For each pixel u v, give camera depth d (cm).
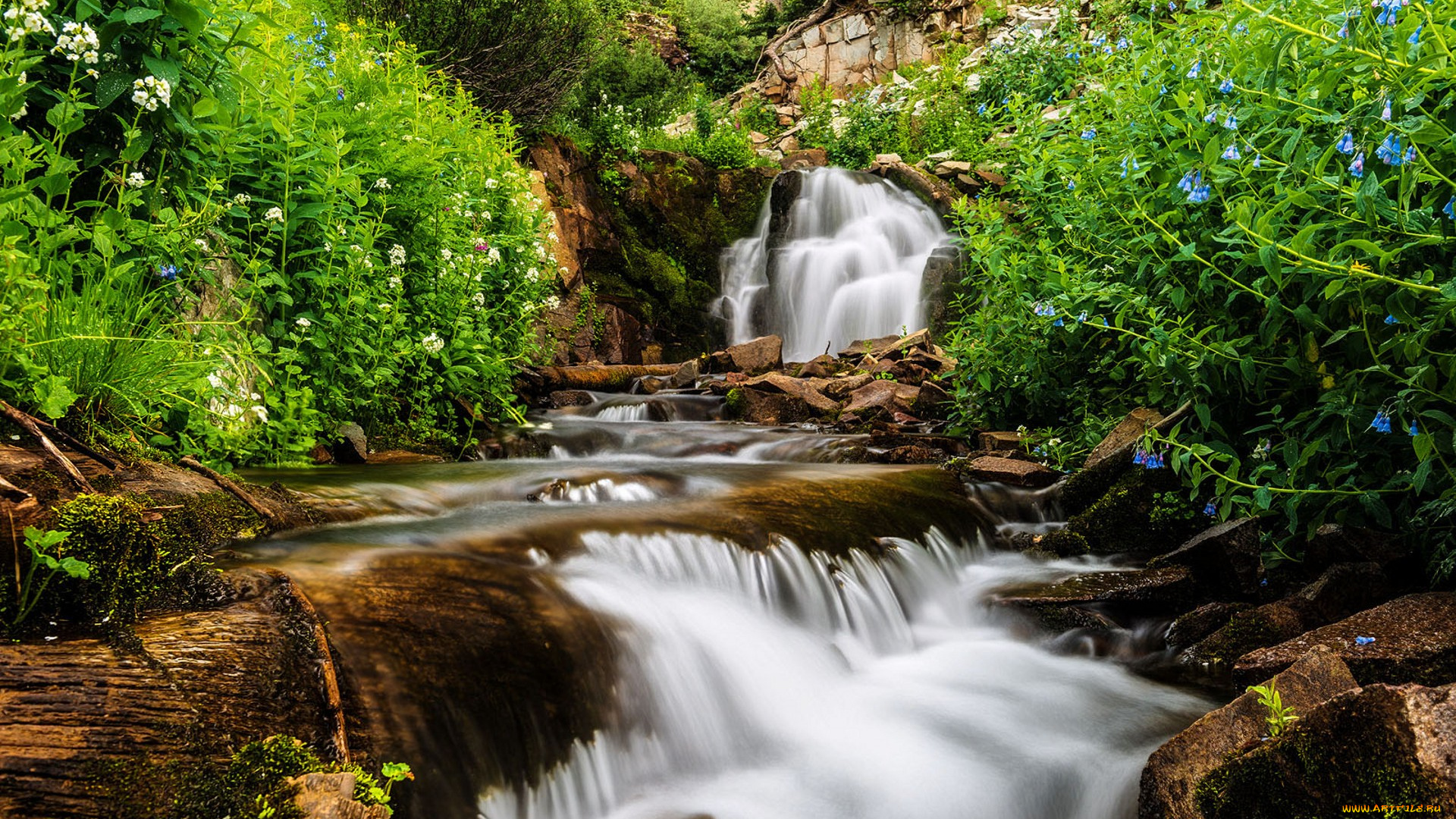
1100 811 293
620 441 716
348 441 545
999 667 390
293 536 327
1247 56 436
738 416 821
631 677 291
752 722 316
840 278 1270
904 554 442
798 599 379
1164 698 365
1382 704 195
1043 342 615
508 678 261
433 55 1100
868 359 965
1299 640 332
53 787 165
